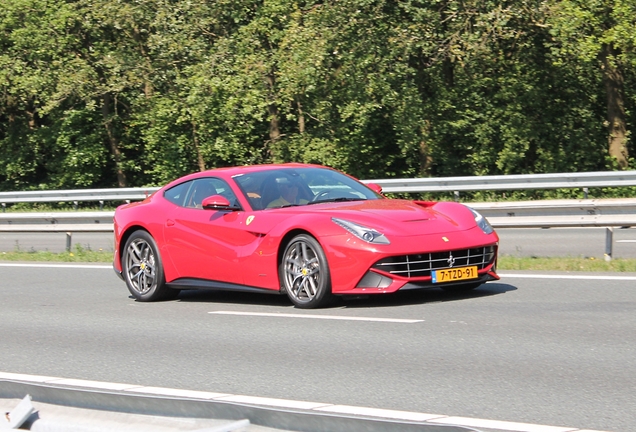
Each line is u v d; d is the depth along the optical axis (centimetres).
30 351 953
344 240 1048
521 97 3597
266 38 3641
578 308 1026
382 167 3897
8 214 2261
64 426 581
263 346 901
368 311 1062
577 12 2986
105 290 1425
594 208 1575
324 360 820
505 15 3066
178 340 965
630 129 3944
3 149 4847
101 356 903
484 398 657
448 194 2945
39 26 4234
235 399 682
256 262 1130
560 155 3619
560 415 601
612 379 698
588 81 3725
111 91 4166
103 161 4509
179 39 3772
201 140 4056
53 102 4116
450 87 3675
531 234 2025
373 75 3316
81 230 2138
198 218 1212
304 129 3919
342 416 502
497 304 1073
